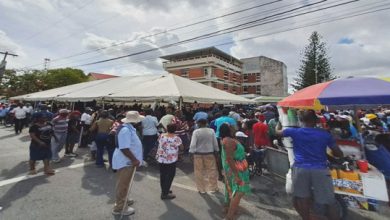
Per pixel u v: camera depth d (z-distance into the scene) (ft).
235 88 161.38
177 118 26.55
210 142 16.39
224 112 24.11
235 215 12.87
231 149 11.87
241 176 11.85
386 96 10.23
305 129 10.39
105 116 23.30
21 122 44.04
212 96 40.65
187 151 26.66
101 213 12.80
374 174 10.65
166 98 32.12
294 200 10.48
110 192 15.92
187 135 26.43
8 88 126.93
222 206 14.03
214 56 140.67
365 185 10.55
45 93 64.18
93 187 16.80
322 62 120.67
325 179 9.59
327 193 9.53
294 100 13.11
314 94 12.00
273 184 18.12
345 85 11.94
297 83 127.44
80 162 24.12
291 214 13.10
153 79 44.42
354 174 10.86
